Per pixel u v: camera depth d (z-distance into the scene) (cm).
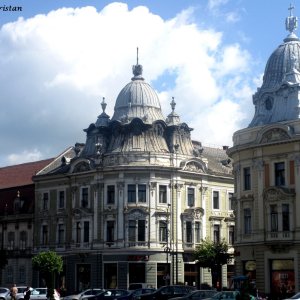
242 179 7350
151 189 8788
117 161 8862
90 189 9175
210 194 9412
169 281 8456
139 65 9781
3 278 10244
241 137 7419
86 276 9100
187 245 8994
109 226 8894
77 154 9738
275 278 6862
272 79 7675
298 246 6662
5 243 10319
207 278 9094
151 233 8725
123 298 6259
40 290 7300
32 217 9950
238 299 3328
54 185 9744
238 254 7331
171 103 9481
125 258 8694
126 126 9094
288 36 7875
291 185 6825
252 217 7162
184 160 9100
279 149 6956
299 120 6819
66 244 9406
